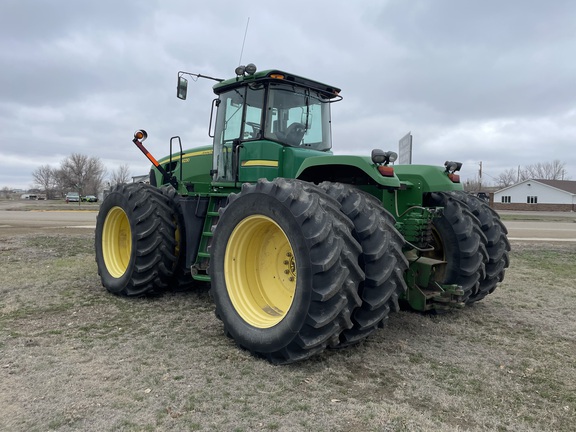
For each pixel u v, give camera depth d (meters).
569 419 2.85
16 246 10.11
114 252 5.96
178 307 5.16
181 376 3.29
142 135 6.12
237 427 2.63
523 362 3.73
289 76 5.02
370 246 3.60
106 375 3.27
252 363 3.56
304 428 2.64
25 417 2.69
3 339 3.99
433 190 4.64
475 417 2.84
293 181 3.75
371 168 4.00
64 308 5.04
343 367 3.53
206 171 6.36
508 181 93.75
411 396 3.09
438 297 4.54
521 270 8.00
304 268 3.35
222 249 4.05
